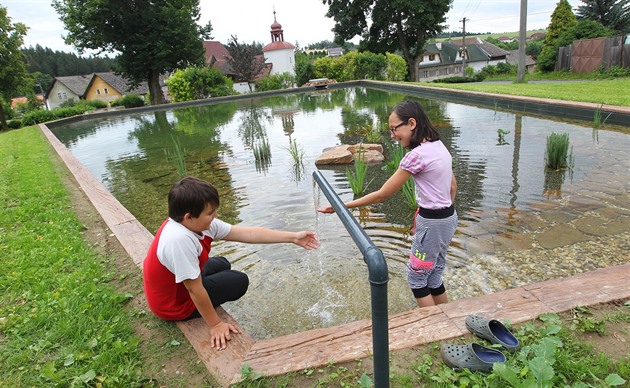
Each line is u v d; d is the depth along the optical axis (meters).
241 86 39.41
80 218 3.85
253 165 6.70
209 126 12.61
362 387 1.48
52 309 2.18
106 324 2.01
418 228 2.04
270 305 2.69
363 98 16.11
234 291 2.13
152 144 10.12
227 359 1.73
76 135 13.58
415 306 2.58
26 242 3.21
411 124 1.93
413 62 27.94
